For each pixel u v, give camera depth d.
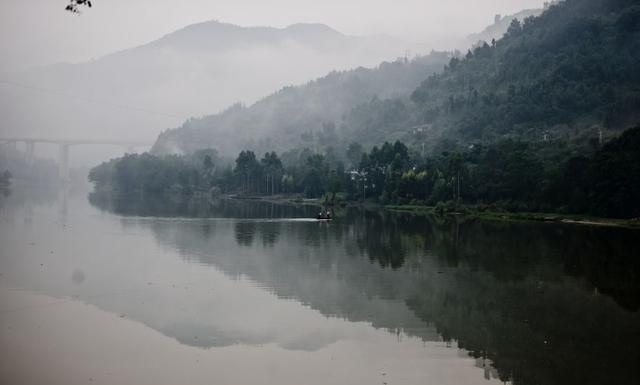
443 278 64.56
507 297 56.09
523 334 44.47
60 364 36.50
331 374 36.03
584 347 41.53
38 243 83.69
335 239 98.06
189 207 188.25
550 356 39.69
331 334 43.59
